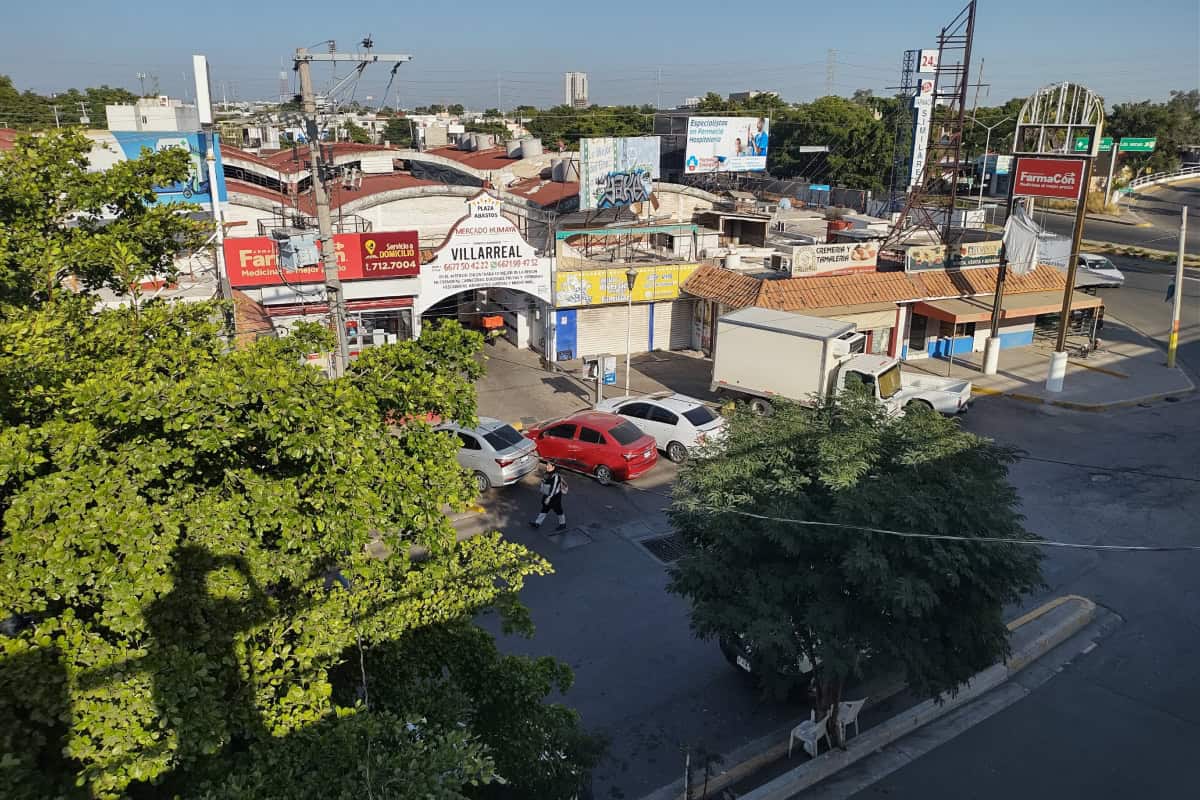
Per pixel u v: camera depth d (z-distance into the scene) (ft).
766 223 107.24
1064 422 77.92
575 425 65.16
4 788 13.41
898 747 36.17
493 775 18.25
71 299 28.60
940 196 133.69
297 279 78.89
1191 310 122.01
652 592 48.24
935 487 32.94
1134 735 36.78
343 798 16.33
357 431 19.72
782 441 35.37
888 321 94.79
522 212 105.40
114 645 16.03
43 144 30.68
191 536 17.19
